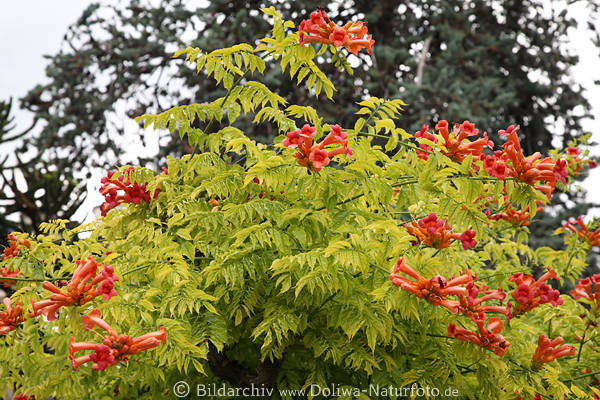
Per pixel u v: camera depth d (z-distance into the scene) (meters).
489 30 12.45
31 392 4.07
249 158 4.00
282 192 4.09
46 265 4.32
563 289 9.47
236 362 4.23
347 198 3.83
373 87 11.23
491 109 11.10
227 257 3.56
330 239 3.82
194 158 4.04
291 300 3.81
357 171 3.50
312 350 4.16
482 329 3.57
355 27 3.61
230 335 3.98
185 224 4.11
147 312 3.64
